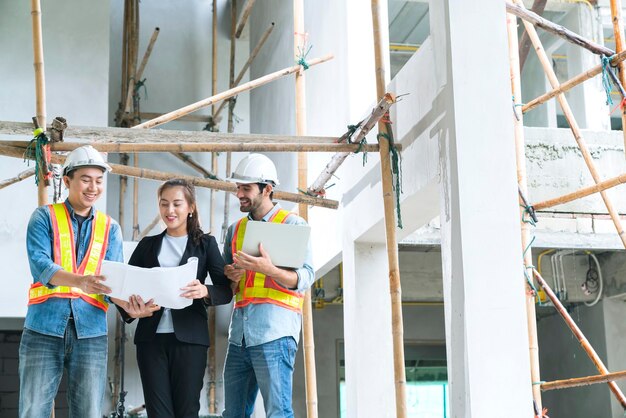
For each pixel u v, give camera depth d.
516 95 5.38
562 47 11.13
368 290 5.90
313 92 7.12
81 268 3.68
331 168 5.31
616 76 4.85
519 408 3.82
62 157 4.54
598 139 6.94
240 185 4.14
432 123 4.43
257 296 4.00
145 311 3.58
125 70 9.55
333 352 10.41
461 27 4.20
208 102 5.44
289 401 3.97
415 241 6.51
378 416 5.75
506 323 3.89
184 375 3.72
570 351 10.07
